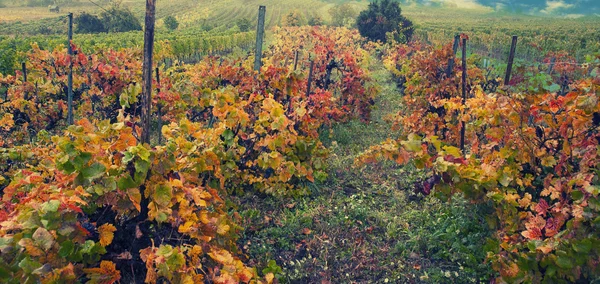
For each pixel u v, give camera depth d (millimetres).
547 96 4789
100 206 3465
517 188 5047
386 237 5395
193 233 3506
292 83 7578
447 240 5109
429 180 4852
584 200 3785
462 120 6645
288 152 6695
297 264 4781
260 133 6312
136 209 3686
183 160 4113
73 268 2936
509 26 72500
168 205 3576
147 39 4055
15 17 79438
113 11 49781
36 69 11055
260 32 9984
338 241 5336
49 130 10102
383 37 34312
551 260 3781
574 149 4371
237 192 6445
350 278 4648
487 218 4773
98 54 11141
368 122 11289
